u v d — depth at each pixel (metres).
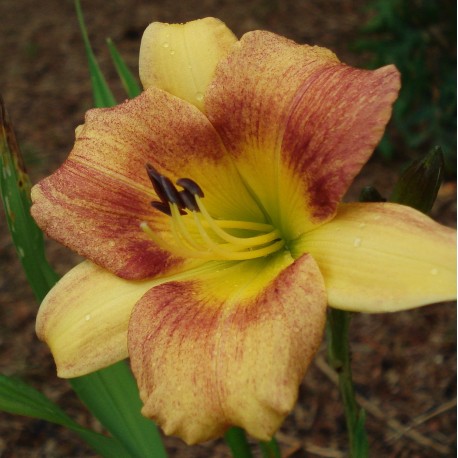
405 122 0.66
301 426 0.47
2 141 0.27
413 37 0.63
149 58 0.25
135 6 1.03
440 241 0.20
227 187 0.25
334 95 0.21
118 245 0.24
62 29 1.01
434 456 0.43
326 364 0.52
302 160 0.22
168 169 0.25
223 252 0.23
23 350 0.55
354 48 0.65
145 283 0.24
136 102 0.25
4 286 0.62
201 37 0.25
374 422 0.46
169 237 0.25
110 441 0.26
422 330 0.53
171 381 0.20
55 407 0.26
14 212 0.28
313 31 0.88
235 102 0.23
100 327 0.23
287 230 0.24
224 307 0.22
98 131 0.25
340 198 0.21
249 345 0.20
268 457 0.29
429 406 0.47
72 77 0.90
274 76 0.23
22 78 0.91
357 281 0.20
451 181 0.65
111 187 0.24
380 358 0.51
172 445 0.47
